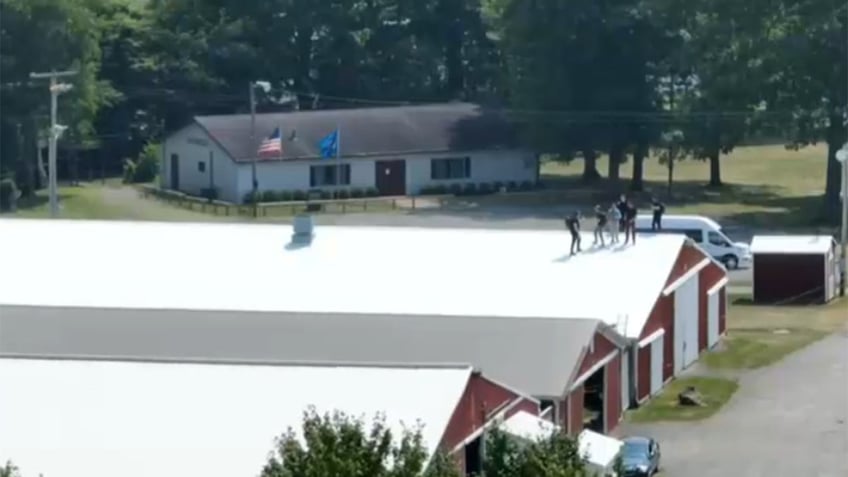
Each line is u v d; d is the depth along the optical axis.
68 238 191.25
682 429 164.25
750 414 169.25
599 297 177.00
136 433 117.38
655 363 177.75
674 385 181.00
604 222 192.62
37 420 119.06
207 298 174.25
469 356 154.00
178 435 117.00
